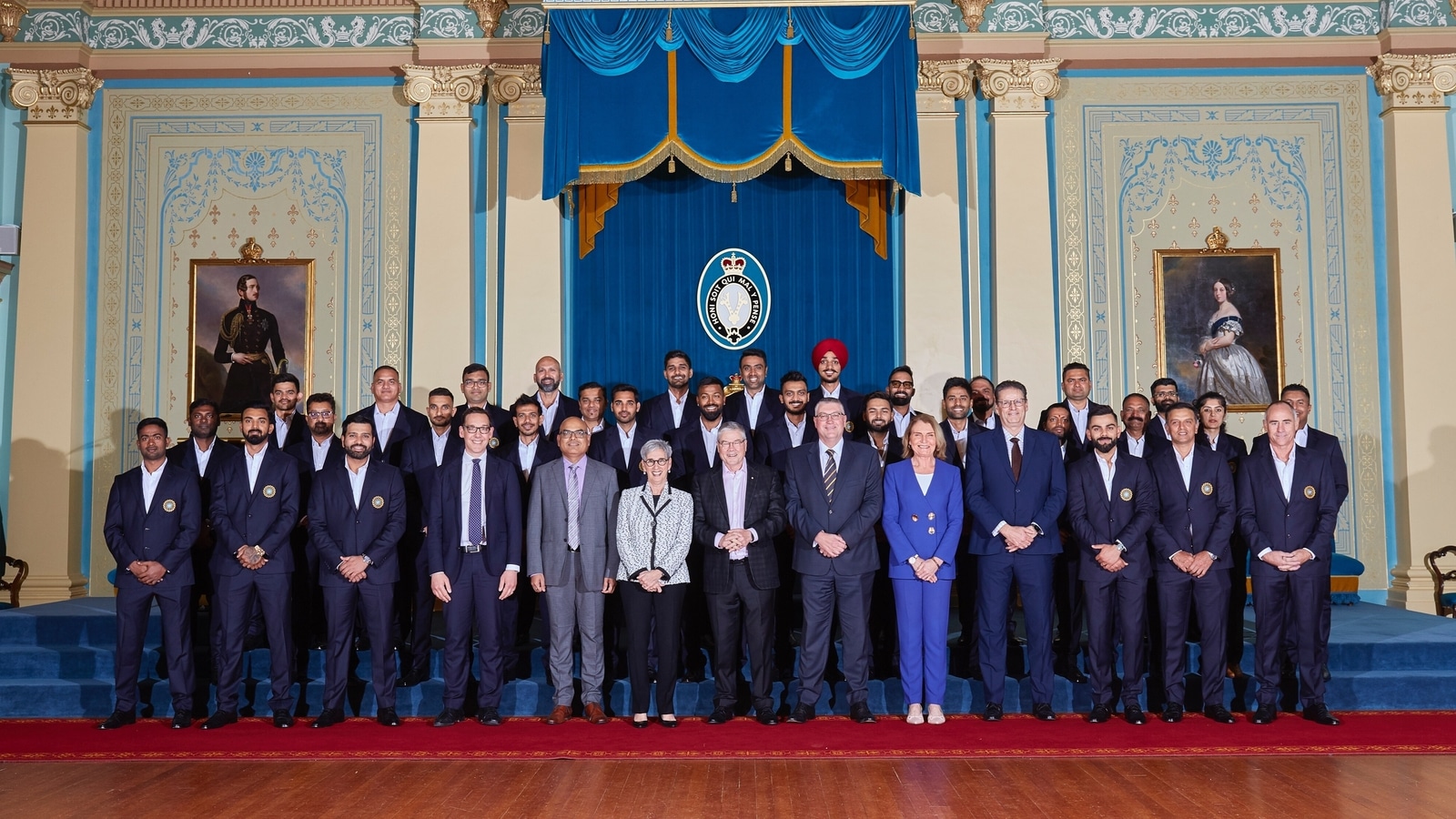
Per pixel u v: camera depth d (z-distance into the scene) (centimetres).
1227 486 598
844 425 604
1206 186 861
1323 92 862
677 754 518
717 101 796
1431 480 824
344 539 603
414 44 852
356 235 864
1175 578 591
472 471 609
